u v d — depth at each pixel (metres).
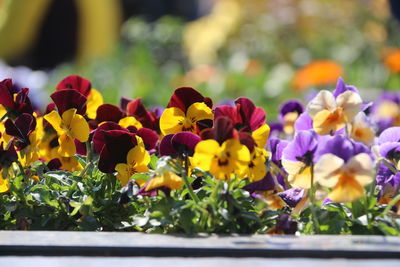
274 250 1.38
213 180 1.50
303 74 3.28
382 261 1.37
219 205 1.47
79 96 1.55
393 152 1.53
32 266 1.36
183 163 1.51
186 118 1.53
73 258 1.38
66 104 1.55
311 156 1.49
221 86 3.60
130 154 1.52
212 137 1.46
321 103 1.53
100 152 1.53
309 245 1.39
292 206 1.53
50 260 1.38
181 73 4.15
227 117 1.45
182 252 1.39
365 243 1.40
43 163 1.57
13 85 1.61
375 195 1.53
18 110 1.56
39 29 4.25
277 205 1.54
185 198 1.52
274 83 3.58
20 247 1.39
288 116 1.75
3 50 4.18
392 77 3.76
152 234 1.44
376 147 1.54
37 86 3.27
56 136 1.58
